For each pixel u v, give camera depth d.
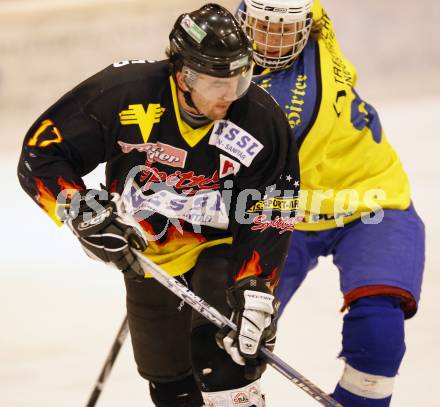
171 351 10.04
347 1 28.50
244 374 8.42
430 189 20.05
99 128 8.42
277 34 9.80
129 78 8.38
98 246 8.32
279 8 9.68
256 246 8.52
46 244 17.78
